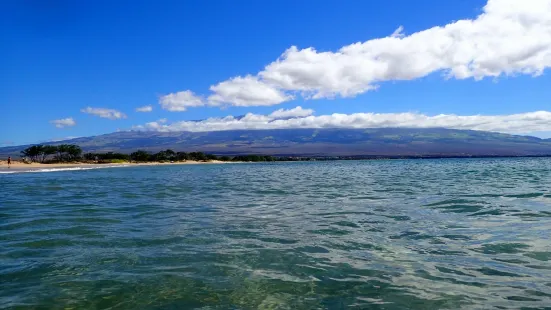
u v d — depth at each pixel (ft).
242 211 51.06
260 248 30.45
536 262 26.21
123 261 26.81
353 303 19.60
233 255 28.40
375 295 20.62
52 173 164.35
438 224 40.37
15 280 22.81
